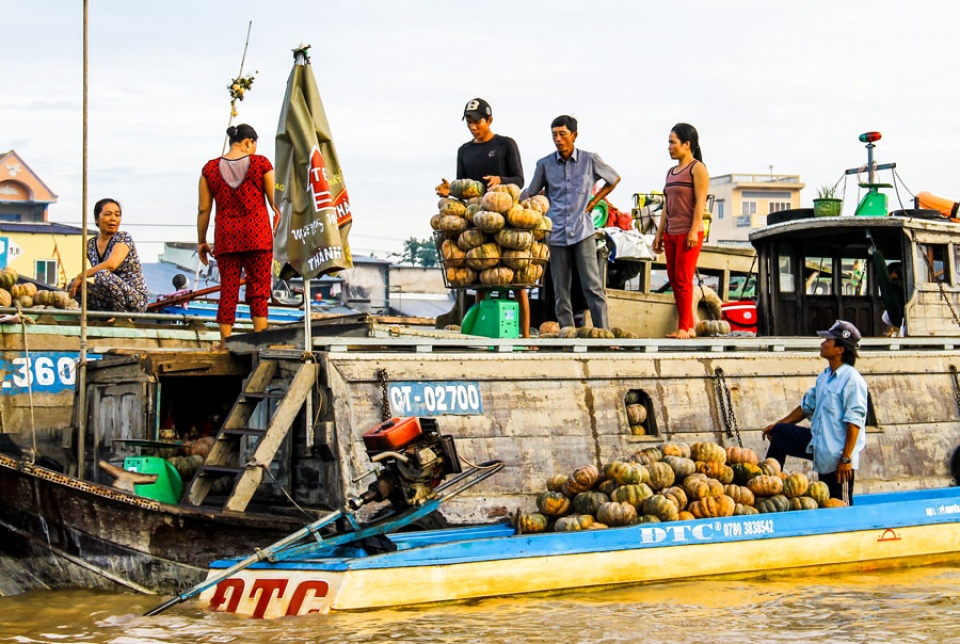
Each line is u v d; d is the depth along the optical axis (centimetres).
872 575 1005
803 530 989
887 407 1266
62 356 1288
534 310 1502
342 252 991
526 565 880
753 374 1197
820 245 1513
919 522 1048
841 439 1073
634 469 969
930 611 873
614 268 1609
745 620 837
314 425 979
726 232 6519
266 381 1031
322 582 830
